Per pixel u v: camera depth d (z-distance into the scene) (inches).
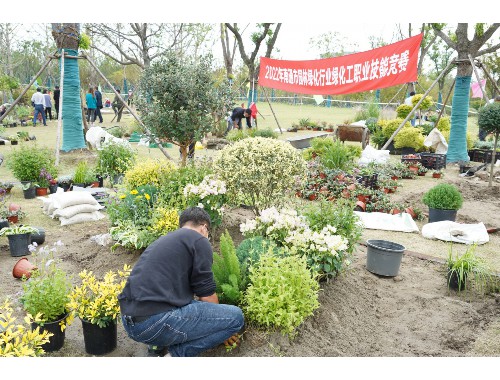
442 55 1441.9
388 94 1347.2
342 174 363.9
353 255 229.8
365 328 161.9
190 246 126.0
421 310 177.5
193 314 122.3
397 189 390.0
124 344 147.5
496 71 1286.9
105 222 280.1
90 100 834.8
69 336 151.7
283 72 622.5
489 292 193.8
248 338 139.3
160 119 286.7
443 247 249.9
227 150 214.4
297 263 146.1
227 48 985.5
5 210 269.9
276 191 216.2
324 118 1162.6
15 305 165.3
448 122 663.8
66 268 206.4
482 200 371.9
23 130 803.4
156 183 261.4
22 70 1873.8
